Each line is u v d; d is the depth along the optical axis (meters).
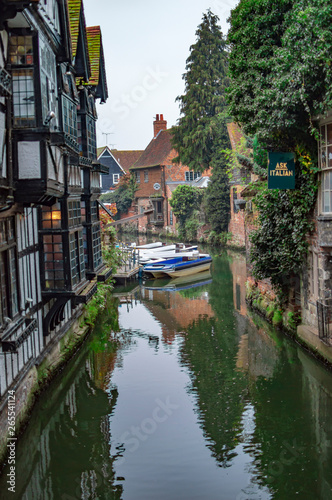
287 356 12.52
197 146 36.38
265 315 15.32
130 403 10.19
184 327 15.69
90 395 10.68
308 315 12.41
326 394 10.30
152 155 49.53
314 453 8.16
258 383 10.97
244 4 11.30
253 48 11.38
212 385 10.94
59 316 11.28
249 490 7.25
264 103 10.69
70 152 10.29
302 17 9.63
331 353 10.64
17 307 8.45
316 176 10.84
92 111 15.27
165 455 8.24
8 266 7.95
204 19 36.44
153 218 47.72
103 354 13.29
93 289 12.64
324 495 7.08
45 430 9.27
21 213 8.55
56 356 11.52
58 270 10.68
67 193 10.46
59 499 7.32
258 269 13.36
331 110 9.76
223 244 35.41
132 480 7.59
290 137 11.29
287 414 9.48
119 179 54.19
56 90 9.84
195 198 40.06
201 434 8.84
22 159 8.04
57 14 9.83
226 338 14.27
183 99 37.16
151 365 12.32
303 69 9.58
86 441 8.83
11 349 7.40
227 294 20.58
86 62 13.63
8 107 7.51
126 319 17.06
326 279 10.79
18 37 8.12
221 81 36.75
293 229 11.95
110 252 23.62
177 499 7.05
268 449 8.31
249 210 17.52
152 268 25.45
